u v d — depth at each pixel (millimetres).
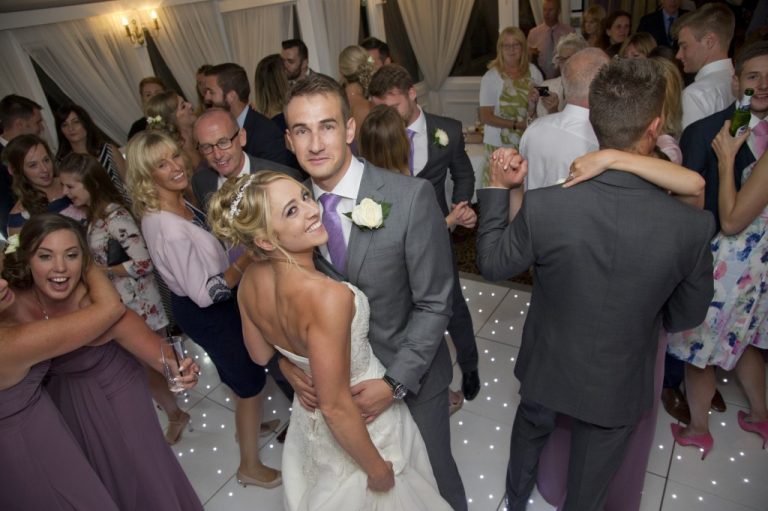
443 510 1629
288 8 6242
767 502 2119
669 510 2154
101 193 2658
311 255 1344
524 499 2084
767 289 2076
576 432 1652
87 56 5137
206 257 2111
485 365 3039
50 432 1589
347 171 1530
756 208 1833
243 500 2463
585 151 2043
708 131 1993
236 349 2244
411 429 1692
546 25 5152
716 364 2195
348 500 1511
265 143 2928
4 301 1518
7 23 4559
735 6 5113
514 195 1816
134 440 1837
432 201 1551
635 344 1464
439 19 6812
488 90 4160
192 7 5730
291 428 1723
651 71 1354
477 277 3863
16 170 2879
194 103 5914
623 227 1344
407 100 2430
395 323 1619
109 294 1672
